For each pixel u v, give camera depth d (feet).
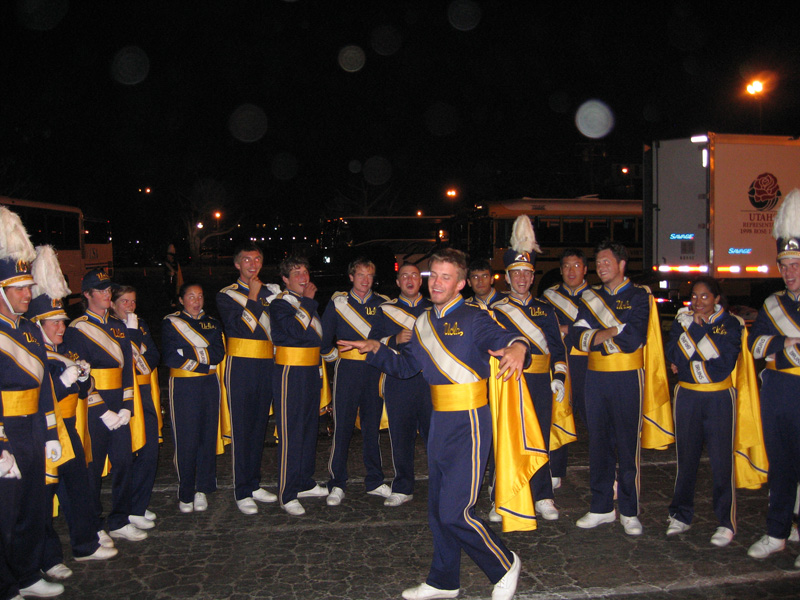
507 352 11.63
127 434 15.55
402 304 18.43
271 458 22.43
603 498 16.16
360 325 18.12
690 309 15.55
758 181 42.70
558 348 17.13
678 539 15.43
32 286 13.83
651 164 44.88
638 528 15.70
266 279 88.48
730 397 15.03
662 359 17.40
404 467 17.81
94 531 14.61
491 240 64.08
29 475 12.64
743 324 15.23
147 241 176.04
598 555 14.61
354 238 93.66
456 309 12.66
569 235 65.46
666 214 44.29
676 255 43.93
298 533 15.99
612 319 15.90
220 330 17.63
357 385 18.06
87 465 14.47
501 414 12.82
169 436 25.13
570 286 19.84
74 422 14.02
